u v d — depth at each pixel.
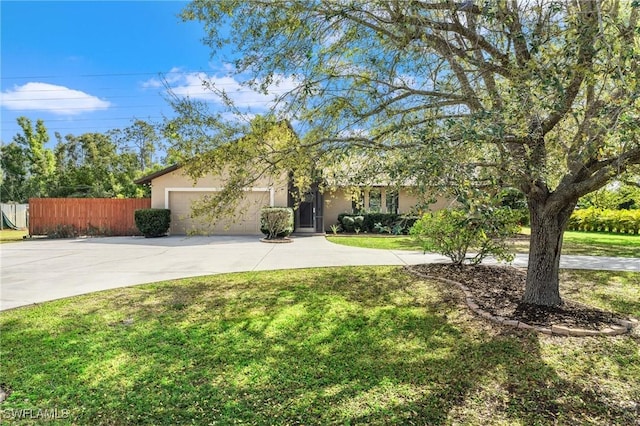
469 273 7.53
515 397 2.93
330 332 4.30
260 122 4.77
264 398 2.89
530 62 3.41
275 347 3.88
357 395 2.93
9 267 8.64
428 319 4.74
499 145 3.58
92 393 2.96
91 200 17.61
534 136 3.65
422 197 3.02
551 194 4.80
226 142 4.77
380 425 2.55
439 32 4.36
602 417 2.67
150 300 5.67
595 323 4.43
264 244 13.54
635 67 3.01
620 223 19.17
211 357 3.64
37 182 27.81
